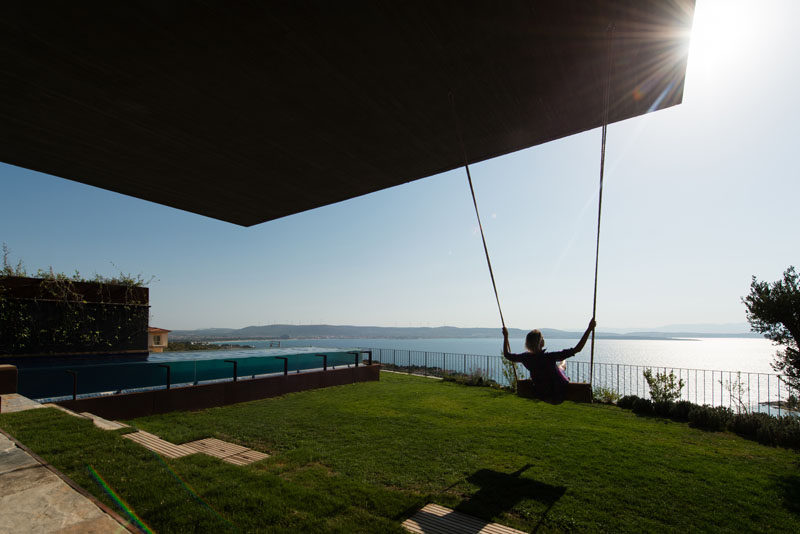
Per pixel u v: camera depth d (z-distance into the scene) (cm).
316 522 285
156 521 253
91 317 977
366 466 452
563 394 437
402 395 970
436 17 323
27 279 881
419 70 392
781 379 627
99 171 628
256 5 309
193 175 646
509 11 317
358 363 1244
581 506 358
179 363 809
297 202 779
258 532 262
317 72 394
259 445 534
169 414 740
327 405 835
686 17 321
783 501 376
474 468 452
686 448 548
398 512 329
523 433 609
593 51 365
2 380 565
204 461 403
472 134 518
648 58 375
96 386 692
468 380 1201
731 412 713
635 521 333
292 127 499
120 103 444
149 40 346
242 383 883
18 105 447
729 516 345
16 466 279
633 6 309
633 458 496
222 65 382
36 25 325
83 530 190
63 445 357
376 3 309
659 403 788
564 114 473
